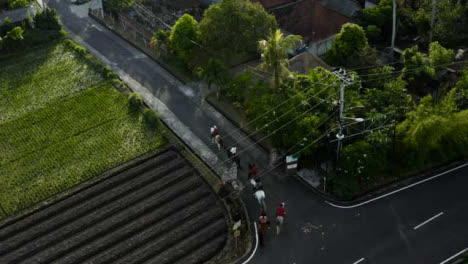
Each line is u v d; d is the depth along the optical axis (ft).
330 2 260.42
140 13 269.23
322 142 175.32
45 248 158.20
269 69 189.06
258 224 163.32
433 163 180.45
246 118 202.59
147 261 152.15
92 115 209.67
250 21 214.07
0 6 280.10
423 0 242.17
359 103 177.78
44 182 179.83
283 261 151.12
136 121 205.57
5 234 161.79
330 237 157.58
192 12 277.23
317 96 180.55
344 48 215.31
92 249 155.63
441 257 150.20
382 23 242.37
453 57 213.05
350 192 168.86
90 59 243.81
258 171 182.29
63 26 277.44
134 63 245.86
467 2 227.61
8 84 230.48
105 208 169.07
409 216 163.22
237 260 152.05
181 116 210.59
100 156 189.47
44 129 203.72
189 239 157.38
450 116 170.40
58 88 226.58
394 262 149.38
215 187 175.42
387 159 178.81
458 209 164.66
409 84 211.00
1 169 185.88
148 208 168.66
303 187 175.11
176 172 182.29
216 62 206.49
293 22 255.09
